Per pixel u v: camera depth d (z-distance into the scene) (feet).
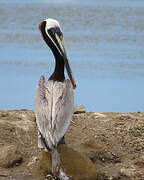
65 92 36.50
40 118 35.70
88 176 37.06
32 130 43.01
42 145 36.11
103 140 42.60
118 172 38.40
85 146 41.19
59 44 38.37
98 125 45.52
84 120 46.50
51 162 37.50
